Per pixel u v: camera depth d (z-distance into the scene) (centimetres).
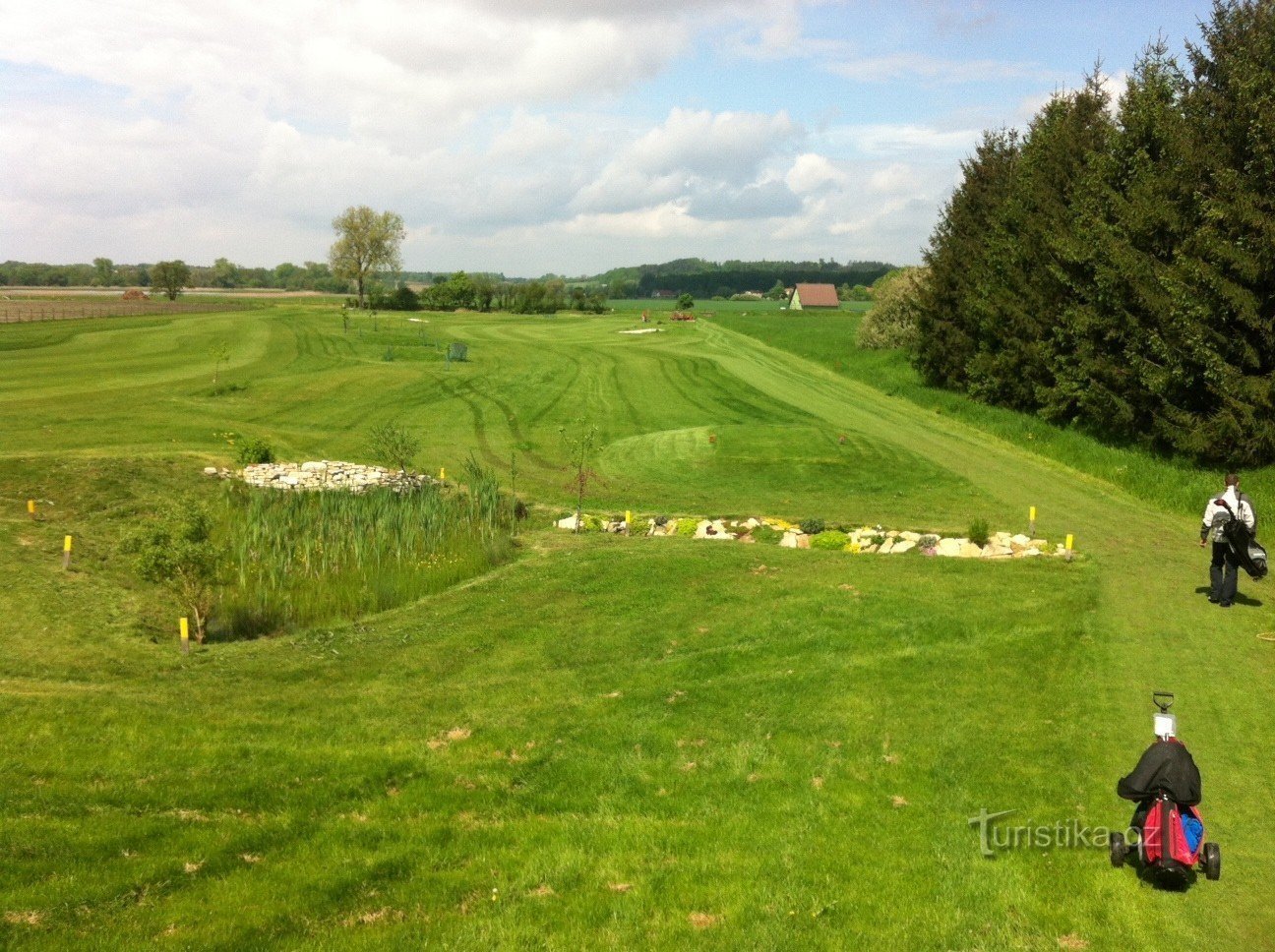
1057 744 1116
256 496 2394
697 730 1230
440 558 2134
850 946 742
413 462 3362
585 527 2519
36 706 1286
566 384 5438
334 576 2017
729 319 11456
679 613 1738
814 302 16375
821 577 1900
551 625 1723
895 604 1683
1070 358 3347
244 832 959
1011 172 4378
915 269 6216
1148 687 1270
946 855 887
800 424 3934
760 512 2606
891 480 2950
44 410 3841
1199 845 821
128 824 962
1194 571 1856
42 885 828
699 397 4934
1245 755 1066
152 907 809
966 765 1077
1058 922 772
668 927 775
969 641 1488
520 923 785
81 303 11931
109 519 2400
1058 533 2225
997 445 3416
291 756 1162
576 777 1109
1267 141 2416
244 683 1481
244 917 791
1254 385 2380
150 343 6731
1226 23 2723
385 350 6919
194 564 1697
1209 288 2467
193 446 3203
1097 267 2980
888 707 1259
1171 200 2761
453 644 1653
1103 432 3177
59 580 1898
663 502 2797
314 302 14062
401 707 1372
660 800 1041
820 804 1003
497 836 960
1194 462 2681
